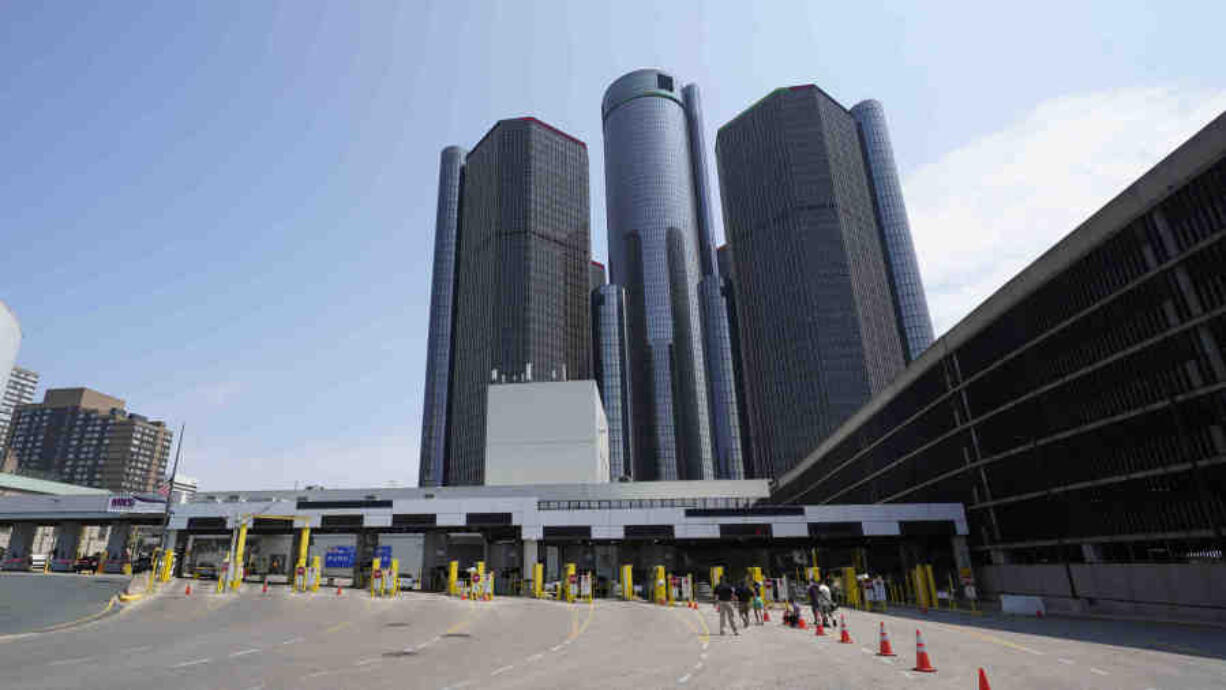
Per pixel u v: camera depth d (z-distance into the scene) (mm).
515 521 47625
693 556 83188
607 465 100000
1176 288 27125
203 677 13258
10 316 102312
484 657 16391
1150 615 28094
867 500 60500
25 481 110438
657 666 14781
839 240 198375
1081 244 31500
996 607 35281
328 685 12391
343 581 63938
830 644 18969
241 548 50125
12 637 20141
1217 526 25328
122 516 65688
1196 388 26266
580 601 40938
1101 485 30984
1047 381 34375
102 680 12898
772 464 187125
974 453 41375
